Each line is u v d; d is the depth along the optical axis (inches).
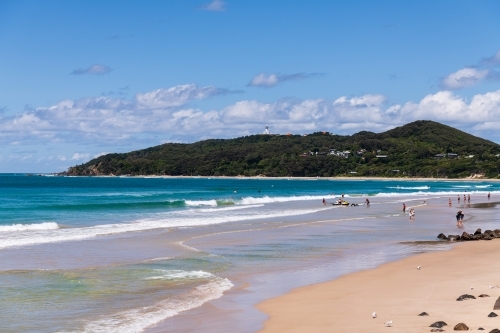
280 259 967.6
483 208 2522.1
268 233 1384.1
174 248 1088.2
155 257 970.7
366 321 527.2
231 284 739.4
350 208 2444.6
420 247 1135.0
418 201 3110.2
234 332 512.1
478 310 544.7
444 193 4252.0
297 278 787.4
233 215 1948.8
